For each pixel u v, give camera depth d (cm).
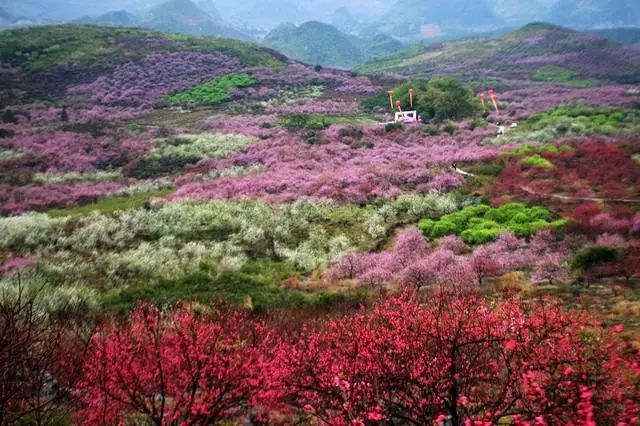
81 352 860
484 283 1741
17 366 750
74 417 725
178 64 9288
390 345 750
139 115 7019
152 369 712
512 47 14550
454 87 7094
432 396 701
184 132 5816
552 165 3569
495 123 6144
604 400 690
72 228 2772
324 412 727
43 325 1019
